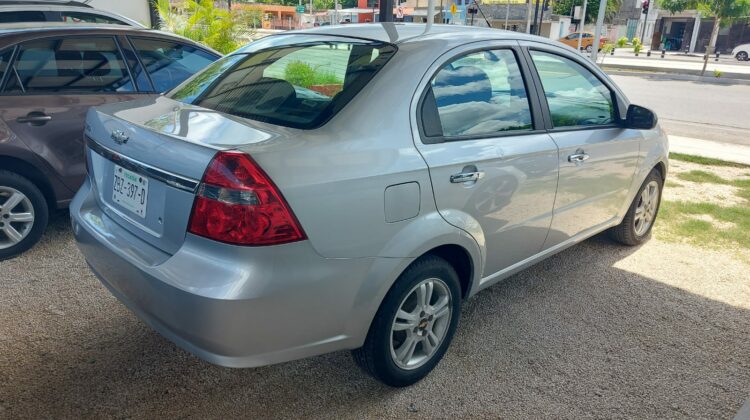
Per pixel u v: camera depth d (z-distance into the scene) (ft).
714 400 8.96
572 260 14.30
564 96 11.14
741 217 17.79
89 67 13.71
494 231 9.52
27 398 8.20
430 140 8.28
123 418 7.95
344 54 8.94
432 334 9.02
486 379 9.25
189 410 8.20
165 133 7.27
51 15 22.59
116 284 7.83
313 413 8.28
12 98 12.34
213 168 6.47
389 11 21.53
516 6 145.28
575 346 10.34
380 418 8.23
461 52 9.19
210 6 39.81
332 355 9.75
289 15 225.76
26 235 12.81
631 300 12.25
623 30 179.52
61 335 9.84
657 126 14.57
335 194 6.98
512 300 12.03
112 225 8.16
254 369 9.25
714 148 28.99
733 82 69.87
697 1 73.92
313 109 7.86
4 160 12.38
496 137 9.37
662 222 17.29
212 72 10.12
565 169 10.78
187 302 6.56
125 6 38.42
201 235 6.63
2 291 11.21
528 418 8.38
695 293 12.72
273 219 6.49
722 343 10.68
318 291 7.04
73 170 13.32
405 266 7.88
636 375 9.54
